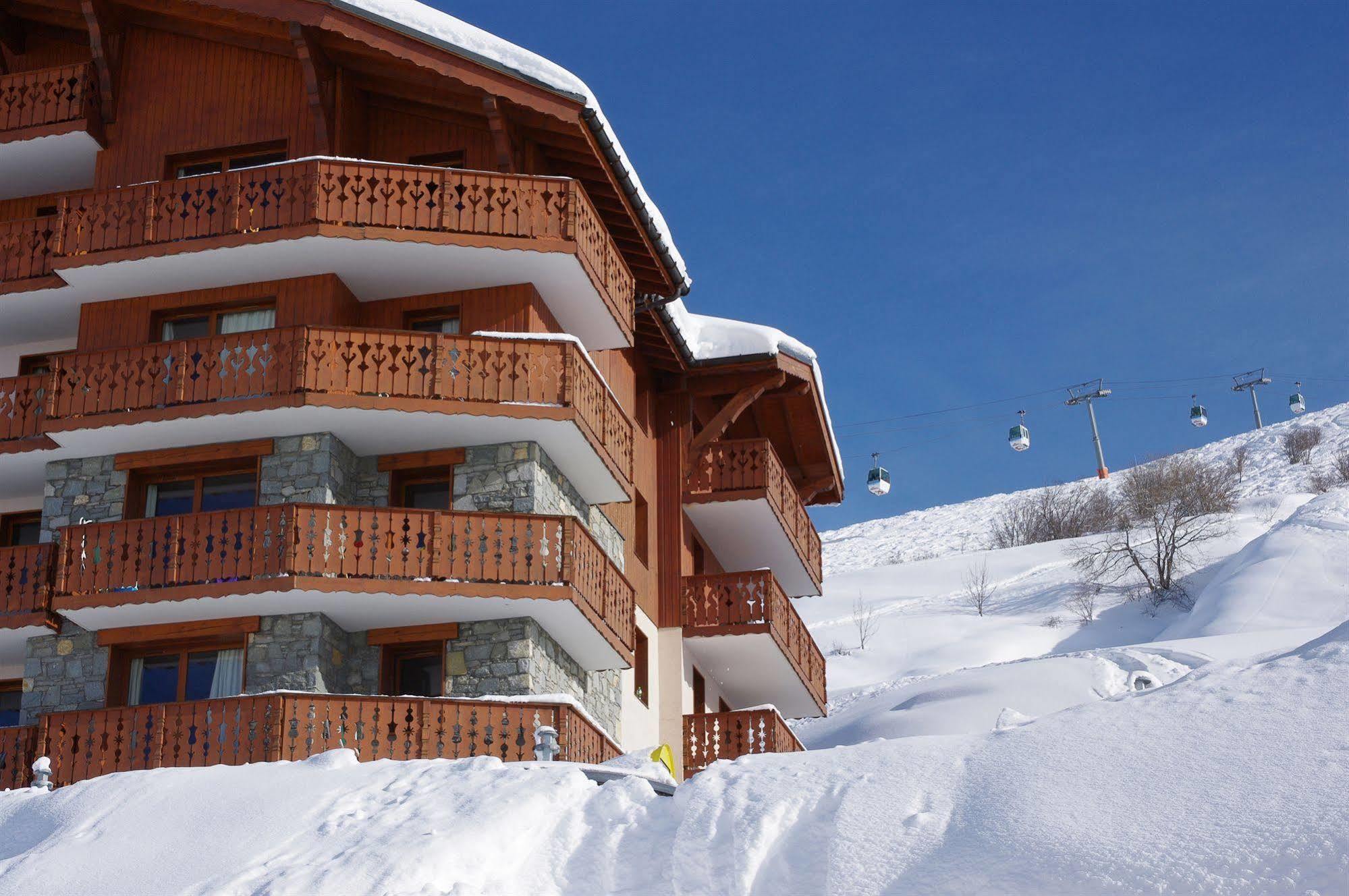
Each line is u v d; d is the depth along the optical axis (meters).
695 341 29.03
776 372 29.02
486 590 21.97
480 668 22.30
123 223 23.39
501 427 22.88
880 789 13.16
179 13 24.67
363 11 23.08
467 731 21.05
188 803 15.59
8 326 24.97
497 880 13.03
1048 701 41.31
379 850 13.34
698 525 29.94
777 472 29.72
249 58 24.80
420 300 24.02
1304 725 12.61
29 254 24.14
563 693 23.45
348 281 23.69
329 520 21.83
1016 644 59.59
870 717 44.41
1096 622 61.91
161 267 23.39
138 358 22.89
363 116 24.53
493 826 13.61
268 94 24.53
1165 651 43.94
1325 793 11.59
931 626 63.38
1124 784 12.36
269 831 14.47
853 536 106.25
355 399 22.17
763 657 29.00
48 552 22.88
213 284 23.78
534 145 24.58
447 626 22.59
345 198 22.80
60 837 15.33
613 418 24.64
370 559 21.80
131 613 22.25
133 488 23.48
